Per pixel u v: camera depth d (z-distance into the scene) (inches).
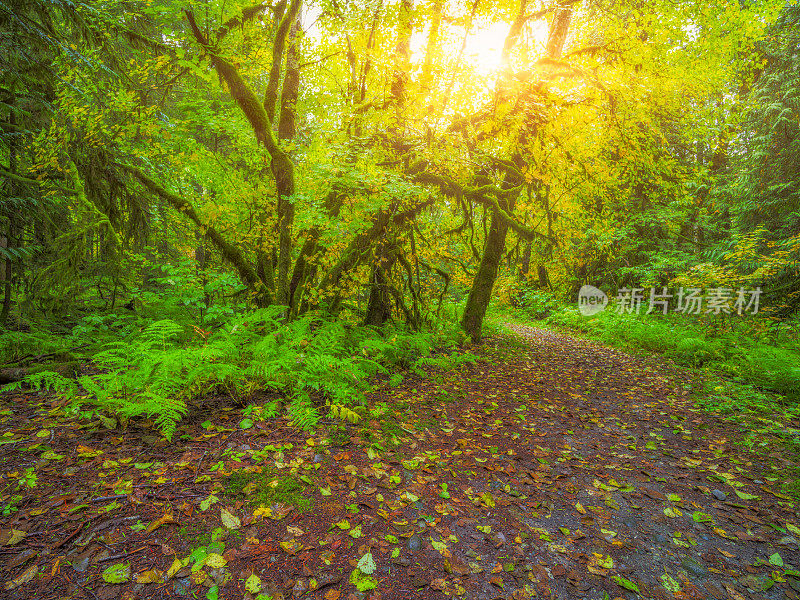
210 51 225.9
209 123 261.9
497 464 143.6
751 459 156.0
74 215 243.3
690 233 625.6
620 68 261.0
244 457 123.9
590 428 187.0
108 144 250.8
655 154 327.6
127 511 94.3
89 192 250.7
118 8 261.6
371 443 145.2
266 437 138.4
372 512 106.6
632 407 219.0
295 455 129.3
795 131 419.8
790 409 207.2
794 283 397.1
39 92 232.7
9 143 228.1
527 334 506.0
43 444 119.7
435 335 335.9
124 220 270.1
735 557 100.8
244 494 106.5
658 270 525.3
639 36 279.6
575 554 98.9
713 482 138.5
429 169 284.7
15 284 242.2
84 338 228.2
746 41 305.0
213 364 154.9
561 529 108.3
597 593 86.4
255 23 268.2
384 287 314.8
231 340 191.2
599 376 287.9
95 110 234.2
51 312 247.9
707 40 297.1
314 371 179.2
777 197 431.8
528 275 553.6
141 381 142.4
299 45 271.9
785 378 241.6
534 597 83.7
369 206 249.4
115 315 246.7
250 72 258.8
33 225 248.8
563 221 384.5
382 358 249.8
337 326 241.8
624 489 132.0
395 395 206.5
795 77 427.5
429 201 315.0
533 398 226.8
